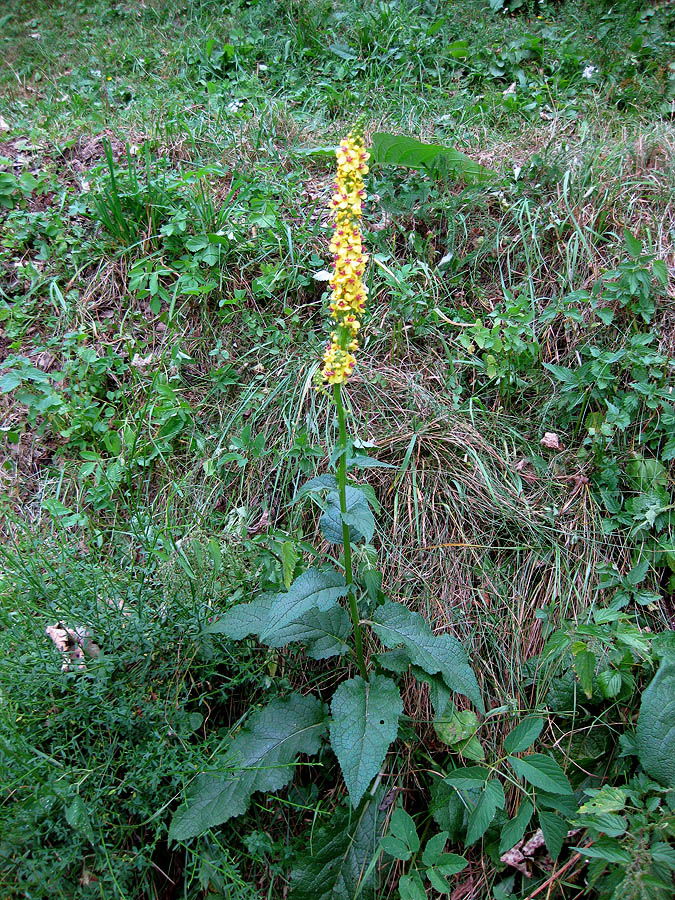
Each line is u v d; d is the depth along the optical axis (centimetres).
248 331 154
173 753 98
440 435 135
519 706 113
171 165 183
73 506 138
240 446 134
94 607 106
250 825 106
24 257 166
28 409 149
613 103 199
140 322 159
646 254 148
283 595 92
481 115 189
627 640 99
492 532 126
